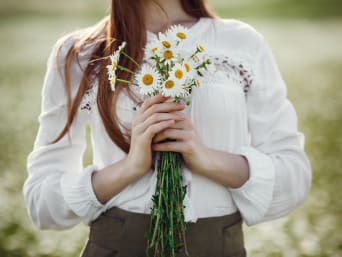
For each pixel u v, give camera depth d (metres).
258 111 1.48
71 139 1.50
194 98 1.42
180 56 1.34
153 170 1.41
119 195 1.42
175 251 1.39
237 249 1.45
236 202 1.43
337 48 11.97
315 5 20.12
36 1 24.27
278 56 11.16
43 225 1.48
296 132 1.50
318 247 2.96
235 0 22.33
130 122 1.44
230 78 1.45
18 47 12.72
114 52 1.42
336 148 4.89
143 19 1.46
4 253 2.91
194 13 1.53
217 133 1.43
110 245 1.43
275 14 18.52
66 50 1.50
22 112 6.72
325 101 7.05
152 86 1.32
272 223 3.34
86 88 1.46
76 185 1.43
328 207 3.55
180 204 1.35
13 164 4.54
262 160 1.42
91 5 22.69
